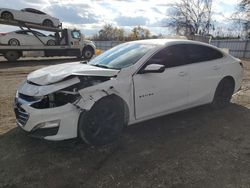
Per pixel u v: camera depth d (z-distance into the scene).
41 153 3.69
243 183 3.02
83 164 3.42
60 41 18.61
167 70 4.48
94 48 20.50
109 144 3.96
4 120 5.00
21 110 3.70
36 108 3.50
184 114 5.34
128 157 3.59
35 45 17.53
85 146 3.88
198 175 3.17
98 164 3.41
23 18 16.19
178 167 3.34
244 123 4.90
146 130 4.50
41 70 4.22
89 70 3.82
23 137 4.17
